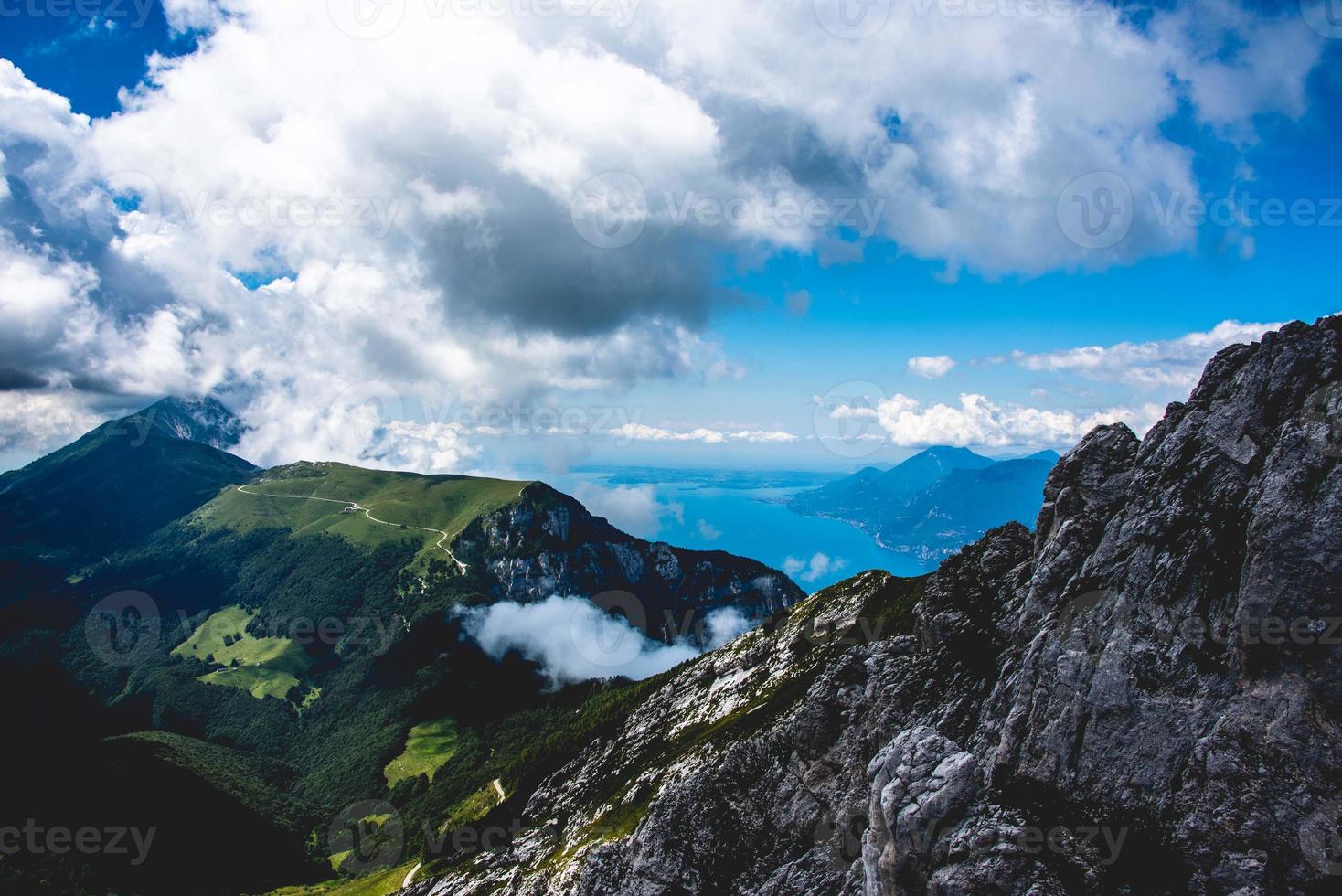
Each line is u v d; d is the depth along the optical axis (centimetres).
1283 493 4916
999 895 4791
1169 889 4512
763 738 9712
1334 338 5484
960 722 6619
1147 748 4966
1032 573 7544
